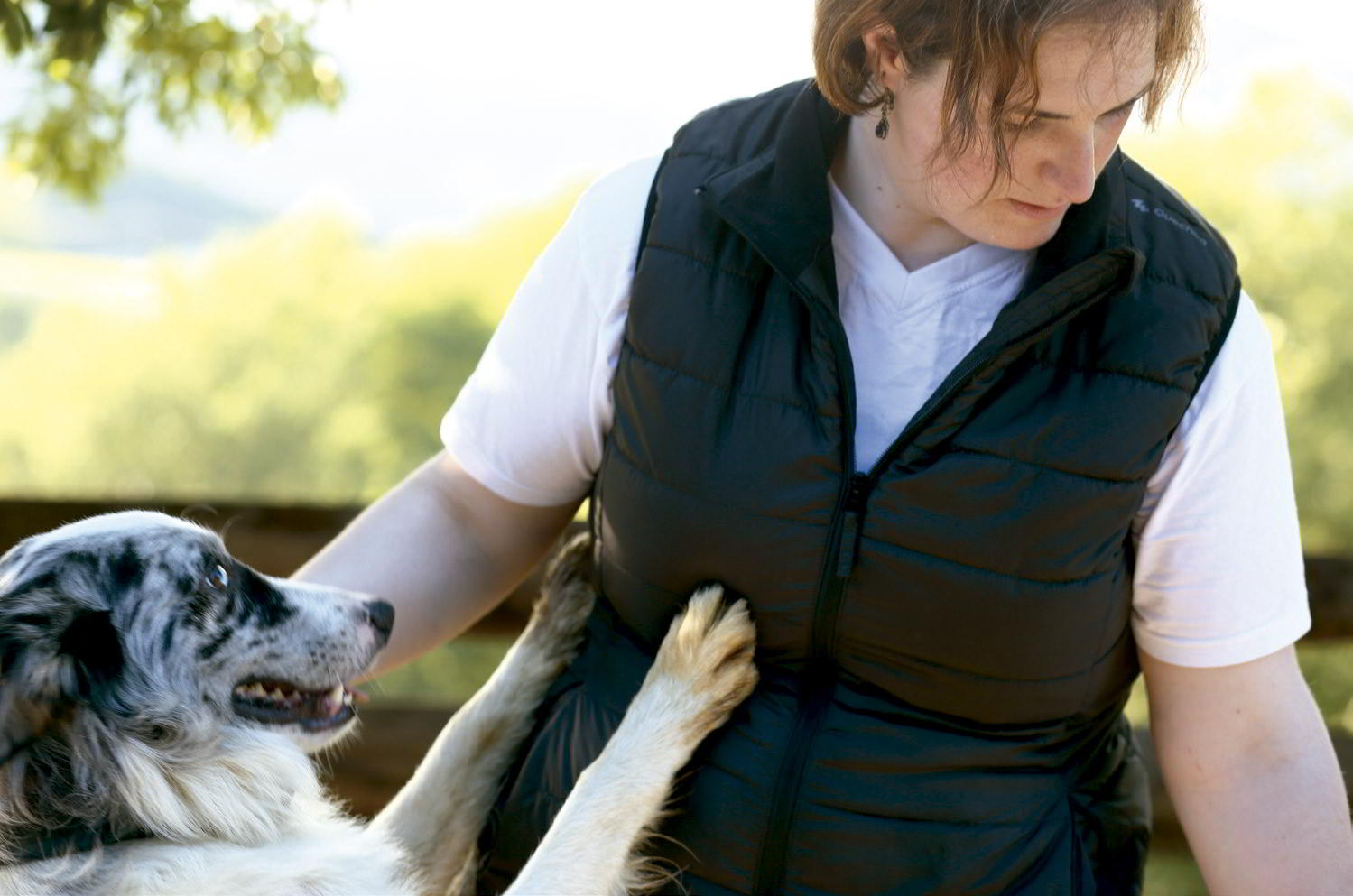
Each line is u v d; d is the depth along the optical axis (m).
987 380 1.72
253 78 4.69
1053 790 1.88
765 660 1.92
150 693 2.12
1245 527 1.75
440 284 30.52
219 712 2.20
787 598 1.84
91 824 2.02
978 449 1.73
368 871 2.18
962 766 1.83
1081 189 1.62
